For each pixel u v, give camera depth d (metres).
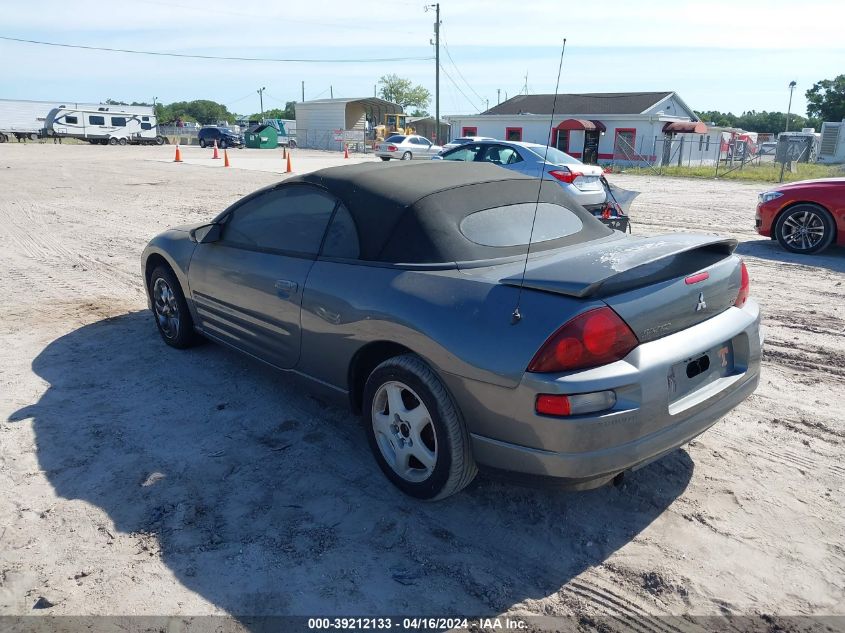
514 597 2.64
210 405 4.29
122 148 44.31
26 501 3.22
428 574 2.76
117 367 4.91
